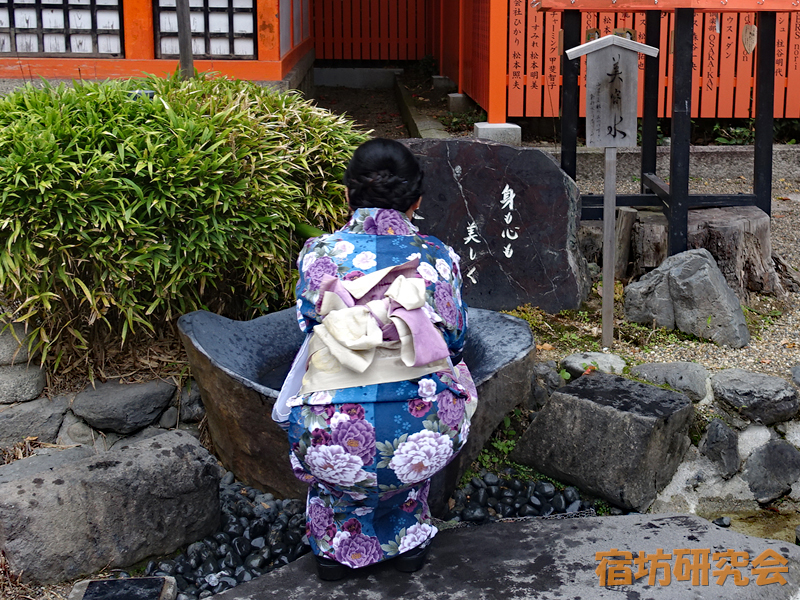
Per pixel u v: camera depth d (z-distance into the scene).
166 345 3.88
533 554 2.92
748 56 7.16
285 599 2.65
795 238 5.86
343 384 2.31
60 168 3.29
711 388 3.83
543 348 4.27
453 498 3.47
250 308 4.07
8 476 3.14
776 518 3.62
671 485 3.64
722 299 4.30
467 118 8.27
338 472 2.37
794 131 7.80
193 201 3.51
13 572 2.75
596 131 4.10
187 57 4.73
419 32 13.02
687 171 4.62
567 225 4.61
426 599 2.64
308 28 11.03
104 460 2.98
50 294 3.39
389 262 2.40
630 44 4.04
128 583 2.77
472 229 4.62
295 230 3.86
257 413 3.09
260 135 3.84
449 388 2.41
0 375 3.61
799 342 4.37
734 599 2.64
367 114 10.73
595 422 3.45
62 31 6.86
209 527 3.13
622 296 4.80
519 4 6.89
